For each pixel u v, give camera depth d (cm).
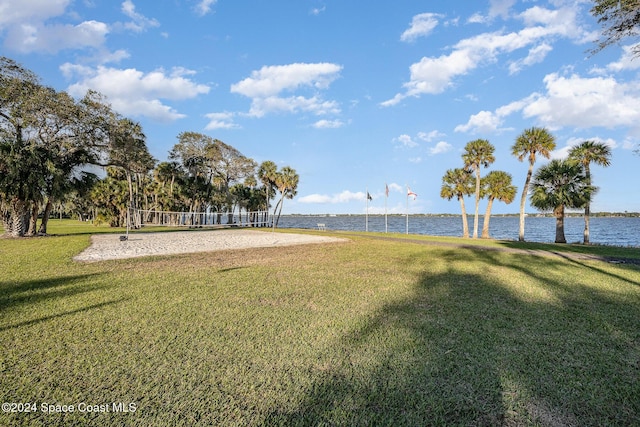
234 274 809
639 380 295
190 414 241
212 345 365
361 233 3105
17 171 1789
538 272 895
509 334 408
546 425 231
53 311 488
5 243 1553
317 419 236
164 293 606
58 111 1972
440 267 971
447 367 316
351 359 332
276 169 4662
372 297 595
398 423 232
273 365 318
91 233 2494
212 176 4703
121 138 2397
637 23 670
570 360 335
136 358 330
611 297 610
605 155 2338
